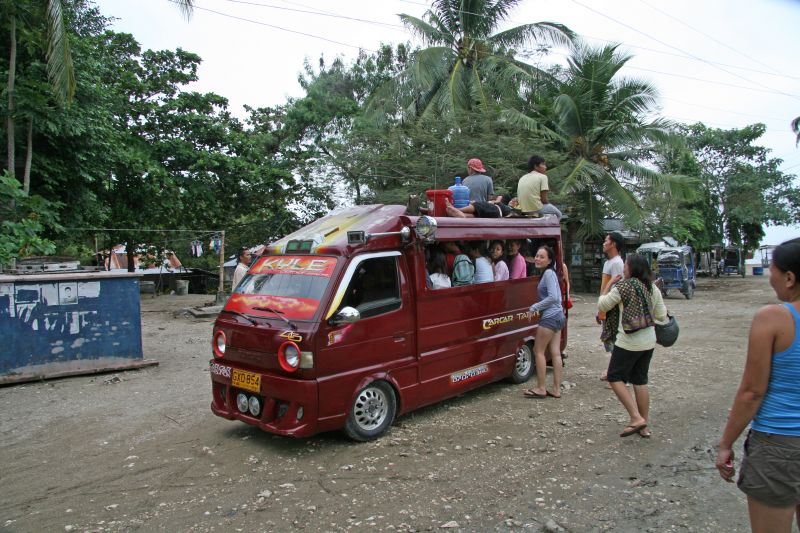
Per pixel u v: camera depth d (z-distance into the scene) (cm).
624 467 466
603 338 600
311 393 481
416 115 2222
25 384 780
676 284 2061
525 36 2158
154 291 2561
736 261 3891
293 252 577
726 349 988
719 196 3912
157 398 712
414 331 580
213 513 395
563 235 2653
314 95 2402
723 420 585
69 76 1102
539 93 2303
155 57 2205
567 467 467
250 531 369
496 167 1852
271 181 2191
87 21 1966
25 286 781
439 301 608
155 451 523
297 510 397
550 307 665
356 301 526
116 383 791
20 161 1266
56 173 1328
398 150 1977
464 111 1944
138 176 1834
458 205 720
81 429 593
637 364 533
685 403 648
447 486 433
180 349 1064
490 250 717
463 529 366
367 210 630
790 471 244
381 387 548
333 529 369
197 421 613
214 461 493
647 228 2578
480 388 730
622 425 573
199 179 2067
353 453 504
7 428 600
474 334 655
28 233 1000
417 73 1992
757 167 3906
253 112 2536
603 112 2242
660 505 398
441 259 634
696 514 384
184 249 3008
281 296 537
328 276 518
